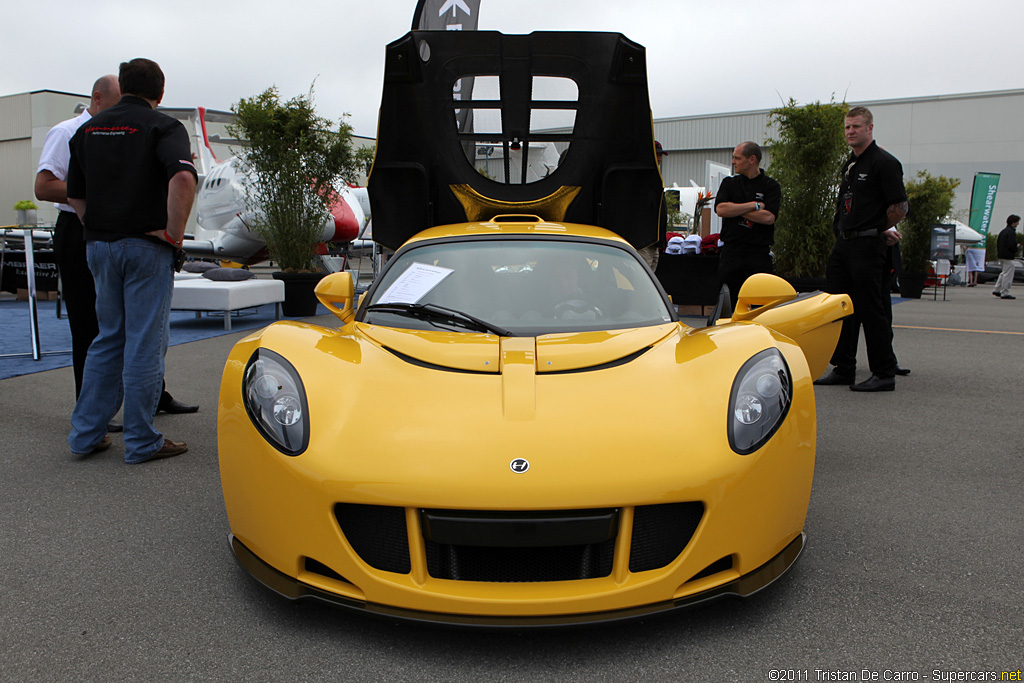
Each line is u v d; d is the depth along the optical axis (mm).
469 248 2986
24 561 2320
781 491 1913
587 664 1708
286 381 2027
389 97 3850
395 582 1758
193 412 4383
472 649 1776
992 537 2480
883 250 4836
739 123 37656
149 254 3232
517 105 3896
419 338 2371
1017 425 4059
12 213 42500
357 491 1768
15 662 1727
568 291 2746
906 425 4066
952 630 1850
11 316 8992
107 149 3145
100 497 2928
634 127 3906
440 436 1837
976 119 32781
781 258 8898
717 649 1766
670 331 2518
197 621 1926
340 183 10070
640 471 1767
